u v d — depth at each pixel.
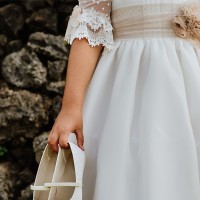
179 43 1.88
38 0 4.21
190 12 1.87
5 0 4.26
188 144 1.75
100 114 1.88
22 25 4.21
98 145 1.85
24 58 4.05
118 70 1.86
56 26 4.20
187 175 1.74
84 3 1.94
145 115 1.78
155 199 1.69
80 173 1.67
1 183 3.83
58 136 1.77
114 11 1.95
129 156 1.77
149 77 1.82
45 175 1.79
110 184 1.74
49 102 4.00
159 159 1.73
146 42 1.88
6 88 3.99
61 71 4.07
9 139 3.96
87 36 1.87
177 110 1.78
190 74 1.84
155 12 1.88
